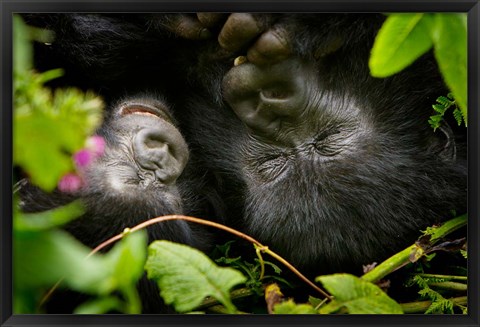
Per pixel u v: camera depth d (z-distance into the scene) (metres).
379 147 2.54
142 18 2.54
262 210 2.54
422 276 2.48
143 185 2.40
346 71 2.52
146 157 2.41
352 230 2.52
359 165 2.52
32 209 2.33
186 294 2.16
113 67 2.56
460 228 2.51
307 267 2.53
